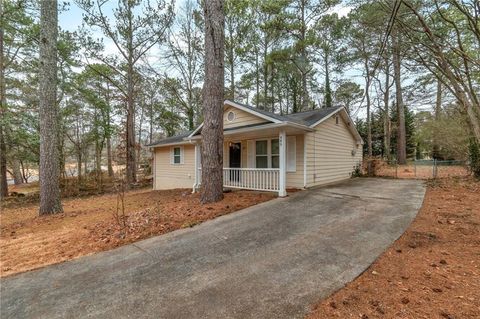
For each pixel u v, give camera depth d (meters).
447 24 7.01
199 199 7.35
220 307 2.35
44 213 7.45
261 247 3.72
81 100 18.38
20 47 14.21
